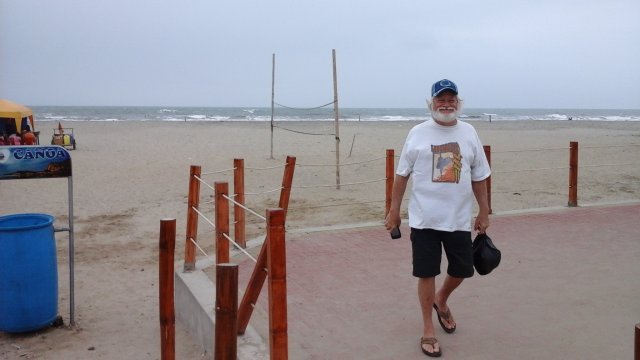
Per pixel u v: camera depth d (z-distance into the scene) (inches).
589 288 205.6
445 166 149.3
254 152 863.1
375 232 296.0
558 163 730.2
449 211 149.7
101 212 426.3
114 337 202.4
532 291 203.3
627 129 1758.1
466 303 192.7
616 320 176.1
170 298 137.9
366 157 807.1
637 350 79.1
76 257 306.7
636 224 303.3
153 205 452.8
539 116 3762.3
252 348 157.8
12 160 194.9
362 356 155.3
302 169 661.9
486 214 158.2
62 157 204.4
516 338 164.4
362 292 206.4
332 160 770.8
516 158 789.2
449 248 154.3
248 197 481.1
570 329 169.9
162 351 139.7
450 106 149.6
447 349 158.1
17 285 196.5
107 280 267.9
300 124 1983.3
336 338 167.0
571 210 340.5
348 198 477.1
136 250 321.4
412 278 221.6
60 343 197.0
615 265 232.7
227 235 183.2
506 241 271.4
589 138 1261.1
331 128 1673.2
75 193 502.0
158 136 1201.4
